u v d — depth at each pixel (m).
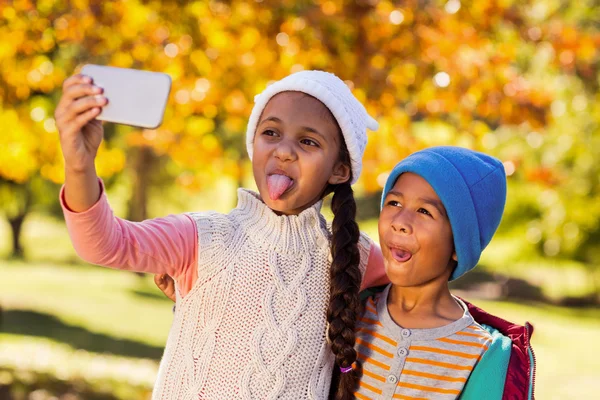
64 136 1.50
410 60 5.09
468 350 1.84
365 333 1.94
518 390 1.80
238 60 5.23
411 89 5.23
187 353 1.86
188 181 7.50
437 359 1.84
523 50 6.26
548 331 14.31
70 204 1.59
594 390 9.74
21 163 6.75
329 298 1.93
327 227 2.03
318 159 1.86
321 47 4.95
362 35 4.94
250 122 2.01
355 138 1.94
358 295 1.91
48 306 14.47
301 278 1.91
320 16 4.89
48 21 5.07
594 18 7.59
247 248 1.90
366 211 19.98
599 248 16.39
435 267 1.85
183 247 1.83
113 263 1.71
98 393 7.30
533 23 5.53
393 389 1.85
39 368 7.87
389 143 5.19
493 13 5.16
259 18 5.03
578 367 11.19
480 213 1.87
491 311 16.38
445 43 5.12
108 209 1.65
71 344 11.16
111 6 4.96
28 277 18.61
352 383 1.87
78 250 1.65
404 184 1.87
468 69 5.20
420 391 1.83
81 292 16.69
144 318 14.18
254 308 1.86
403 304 1.93
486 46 5.35
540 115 5.31
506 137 10.26
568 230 15.94
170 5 5.10
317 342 1.90
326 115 1.88
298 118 1.86
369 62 4.95
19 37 5.13
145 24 5.25
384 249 1.89
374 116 5.14
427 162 1.85
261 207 1.94
